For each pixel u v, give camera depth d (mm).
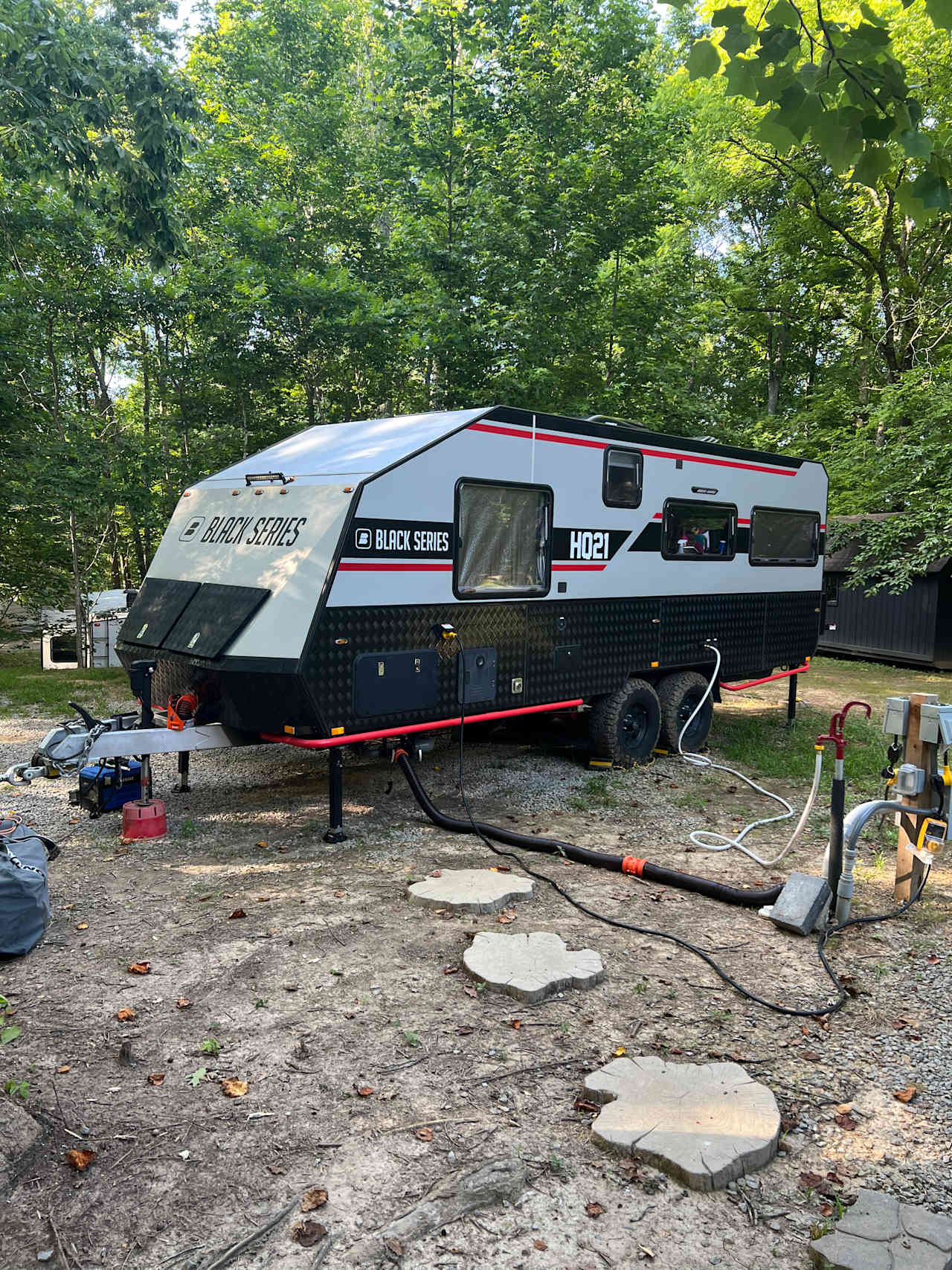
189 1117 3004
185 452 14312
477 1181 2666
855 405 21172
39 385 13141
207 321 12828
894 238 20375
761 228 24516
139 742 5605
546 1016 3727
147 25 15992
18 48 7898
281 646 5344
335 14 20719
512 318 12570
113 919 4633
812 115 2711
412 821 6449
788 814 6781
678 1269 2414
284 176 15234
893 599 16484
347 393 14992
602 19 13891
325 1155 2822
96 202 9641
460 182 14117
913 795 4891
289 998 3828
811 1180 2770
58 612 17438
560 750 8734
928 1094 3242
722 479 8734
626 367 14609
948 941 4574
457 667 6258
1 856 4250
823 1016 3764
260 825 6297
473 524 6281
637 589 7824
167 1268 2365
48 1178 2701
